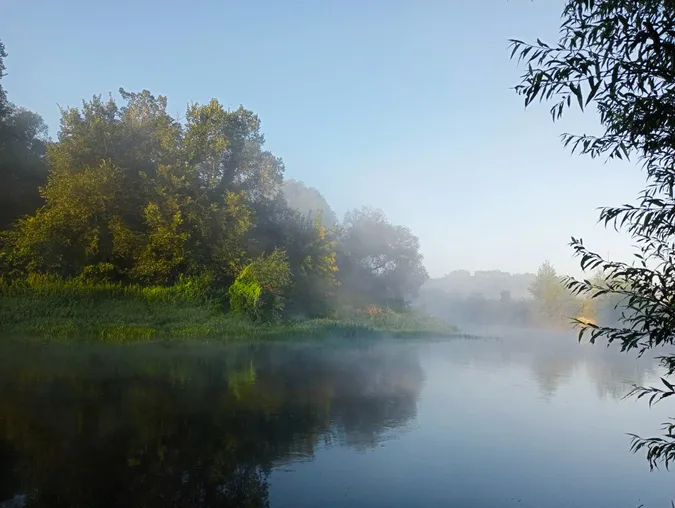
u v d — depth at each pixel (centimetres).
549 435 948
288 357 1844
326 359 1859
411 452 820
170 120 2780
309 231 3431
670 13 329
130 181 2506
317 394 1225
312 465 746
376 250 4828
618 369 1978
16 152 2759
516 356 2336
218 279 2747
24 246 2264
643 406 1240
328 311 3331
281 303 2741
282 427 929
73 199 2283
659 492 687
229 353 1823
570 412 1152
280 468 731
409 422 1008
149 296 2336
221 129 2864
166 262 2458
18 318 1959
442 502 634
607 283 369
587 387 1509
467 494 661
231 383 1293
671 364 379
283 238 3275
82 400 1050
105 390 1145
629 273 354
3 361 1436
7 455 740
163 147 2623
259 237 3173
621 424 1050
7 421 897
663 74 330
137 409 1001
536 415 1110
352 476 704
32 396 1066
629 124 357
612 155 381
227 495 630
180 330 2164
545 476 736
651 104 345
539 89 340
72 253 2438
